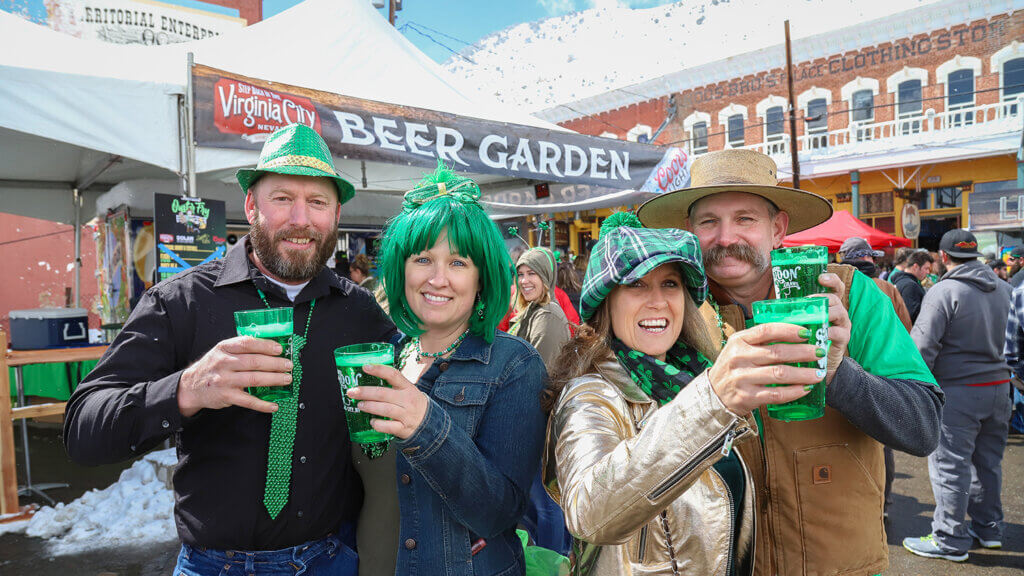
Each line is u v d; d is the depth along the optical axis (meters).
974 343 3.39
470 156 5.58
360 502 1.70
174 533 3.79
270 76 5.95
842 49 18.09
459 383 1.43
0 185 7.70
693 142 21.31
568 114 24.64
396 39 7.45
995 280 3.45
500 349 1.50
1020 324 3.35
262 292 1.68
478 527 1.30
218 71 4.24
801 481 1.48
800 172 18.39
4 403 3.97
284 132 1.66
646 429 0.95
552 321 3.41
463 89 7.51
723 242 1.68
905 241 11.14
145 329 1.56
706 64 20.50
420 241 1.38
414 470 1.44
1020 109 14.74
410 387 1.16
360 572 1.59
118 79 3.95
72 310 4.70
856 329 1.53
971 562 3.46
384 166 6.66
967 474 3.45
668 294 1.30
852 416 1.30
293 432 1.57
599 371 1.28
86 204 8.48
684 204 1.81
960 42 16.19
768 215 1.71
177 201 4.15
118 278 7.38
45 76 3.69
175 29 13.14
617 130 23.25
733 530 1.25
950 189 16.44
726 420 0.85
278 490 1.53
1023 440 5.99
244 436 1.53
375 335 1.80
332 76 6.39
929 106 16.80
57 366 6.18
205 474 1.54
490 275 1.44
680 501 1.20
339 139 4.86
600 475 0.97
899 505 4.39
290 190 1.63
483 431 1.42
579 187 7.57
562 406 1.20
